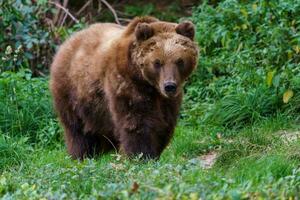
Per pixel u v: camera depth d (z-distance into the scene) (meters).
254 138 13.21
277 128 15.09
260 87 16.11
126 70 12.02
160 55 11.82
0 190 10.40
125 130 12.12
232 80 17.03
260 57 16.84
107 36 13.06
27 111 16.31
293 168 10.80
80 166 11.14
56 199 9.49
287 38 15.91
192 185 9.48
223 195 8.96
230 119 15.89
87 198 9.54
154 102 12.09
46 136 15.90
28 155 14.44
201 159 13.86
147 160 11.79
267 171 10.71
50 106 16.55
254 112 15.71
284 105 15.74
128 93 12.04
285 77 15.52
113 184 9.56
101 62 12.54
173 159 12.73
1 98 16.39
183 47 11.97
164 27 12.20
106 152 13.80
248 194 9.10
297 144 11.81
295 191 9.27
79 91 13.11
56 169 11.32
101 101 12.74
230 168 11.50
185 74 12.11
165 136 12.48
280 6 16.89
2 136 14.80
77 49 13.38
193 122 16.28
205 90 17.36
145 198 8.94
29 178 10.85
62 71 13.50
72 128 13.70
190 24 12.17
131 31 12.45
